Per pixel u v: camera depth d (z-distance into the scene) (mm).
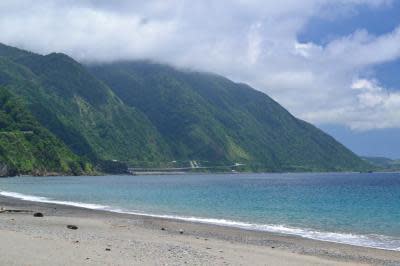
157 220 50344
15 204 68125
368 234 42469
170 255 26625
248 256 28438
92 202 78000
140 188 135500
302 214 61344
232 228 45062
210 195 103875
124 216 54000
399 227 47938
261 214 60969
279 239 38156
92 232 37188
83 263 22719
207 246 32281
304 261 27859
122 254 25922
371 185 175125
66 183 163875
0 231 33250
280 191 126438
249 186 163250
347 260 29250
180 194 106062
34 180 192000
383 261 29172
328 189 141250
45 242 28531
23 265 21625
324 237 40094
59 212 56750
